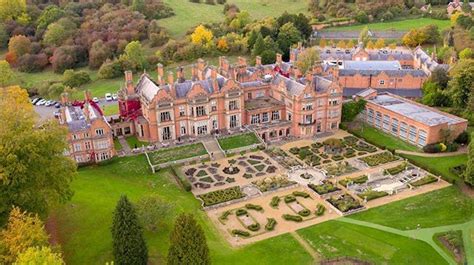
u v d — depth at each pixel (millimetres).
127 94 180125
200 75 195250
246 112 180375
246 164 160250
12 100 135125
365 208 133250
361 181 146500
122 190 141500
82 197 134250
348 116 191625
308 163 159750
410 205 134500
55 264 81438
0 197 102375
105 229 120125
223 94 175000
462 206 133500
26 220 95375
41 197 106125
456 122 168125
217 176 152500
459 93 190625
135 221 98750
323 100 181000
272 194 141875
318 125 184750
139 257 99188
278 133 181750
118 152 165000
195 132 175125
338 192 141250
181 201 137625
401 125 177000
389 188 143125
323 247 117062
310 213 131625
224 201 136875
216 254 113375
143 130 173000
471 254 113938
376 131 186000
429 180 146500
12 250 88875
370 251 115250
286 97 183250
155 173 155000
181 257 87625
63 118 157000
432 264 110750
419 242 118312
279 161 161875
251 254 114438
